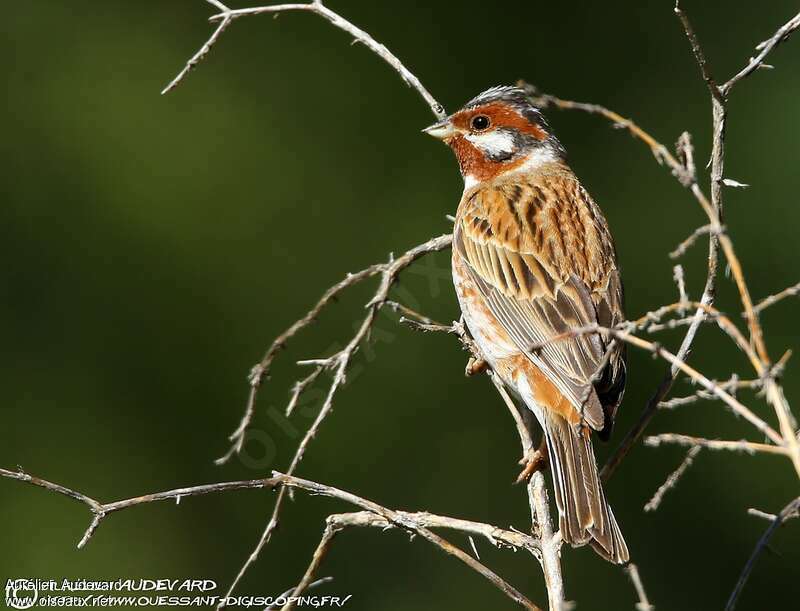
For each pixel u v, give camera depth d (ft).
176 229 46.55
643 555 42.55
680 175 18.20
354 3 49.03
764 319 44.80
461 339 28.35
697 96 49.08
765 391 17.26
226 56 49.11
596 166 48.37
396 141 48.42
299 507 42.57
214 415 44.50
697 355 43.93
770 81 49.01
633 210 47.52
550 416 24.98
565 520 22.77
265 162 47.60
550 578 21.16
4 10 48.67
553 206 28.12
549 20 49.49
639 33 49.55
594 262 27.09
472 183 30.27
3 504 42.73
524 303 26.91
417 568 41.65
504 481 43.39
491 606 40.98
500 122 29.89
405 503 42.80
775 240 46.50
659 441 17.52
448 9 49.42
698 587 42.27
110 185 46.93
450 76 48.91
